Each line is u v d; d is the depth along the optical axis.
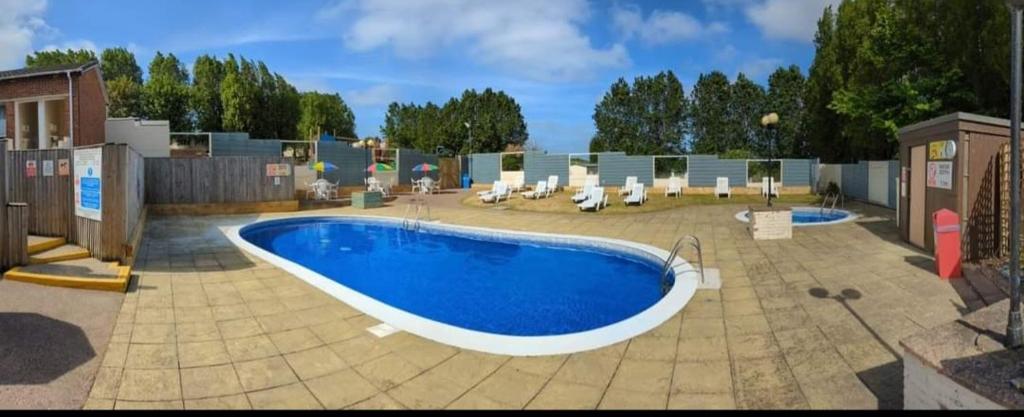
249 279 8.02
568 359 4.78
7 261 7.59
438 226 15.56
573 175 27.92
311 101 58.41
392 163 31.22
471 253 13.15
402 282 10.32
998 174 8.55
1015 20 3.78
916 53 16.34
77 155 9.00
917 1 15.88
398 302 8.86
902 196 11.16
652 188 27.00
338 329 5.63
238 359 4.76
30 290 6.73
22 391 3.95
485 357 4.83
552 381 4.30
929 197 9.69
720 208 20.25
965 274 7.47
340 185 26.84
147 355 4.81
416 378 4.37
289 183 20.14
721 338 5.28
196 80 46.81
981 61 14.22
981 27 13.90
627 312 8.15
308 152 26.64
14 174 10.20
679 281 7.80
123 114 41.53
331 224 18.14
